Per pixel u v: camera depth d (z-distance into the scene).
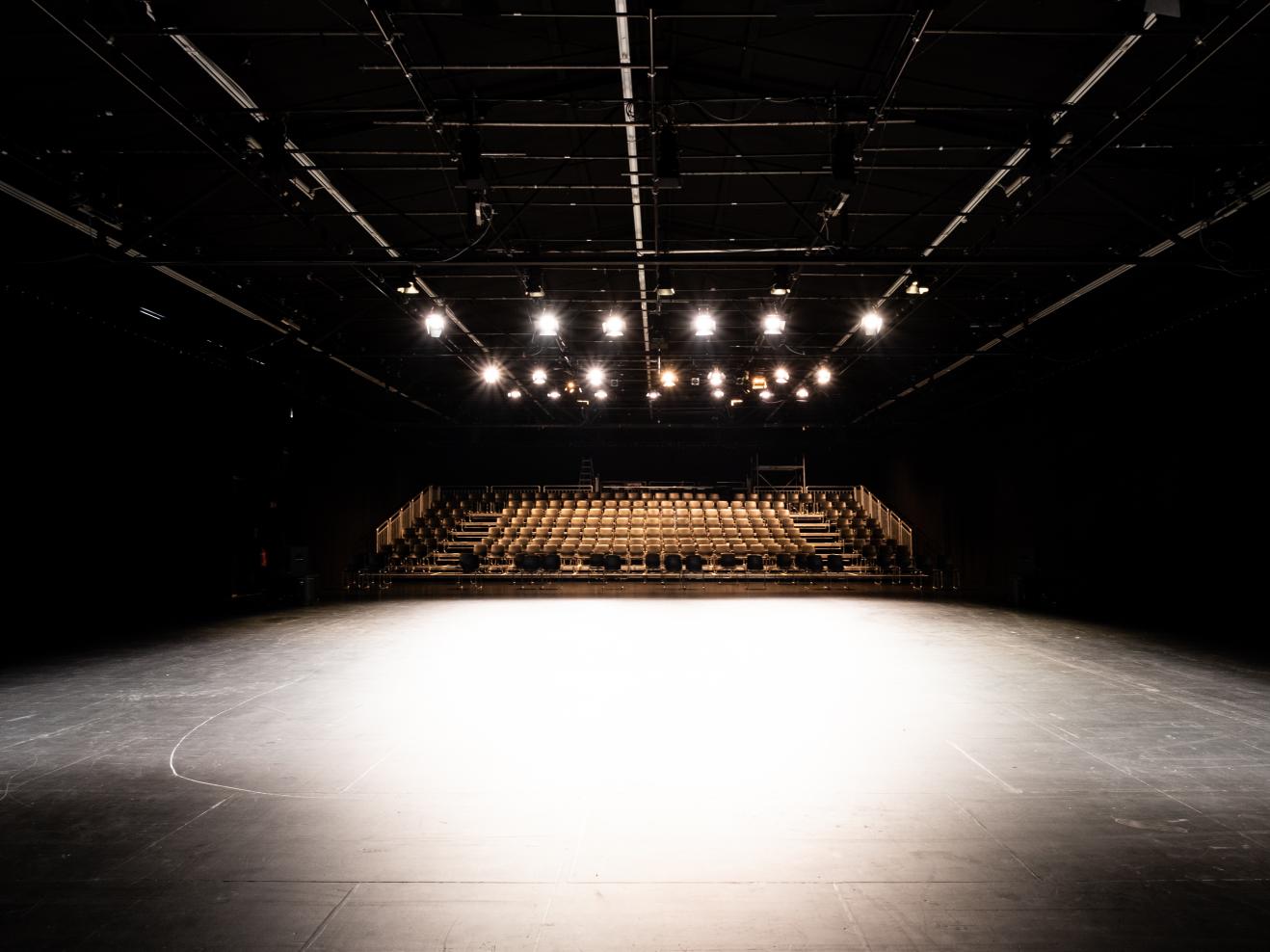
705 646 10.07
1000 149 8.51
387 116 8.03
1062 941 2.92
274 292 12.66
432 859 3.65
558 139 8.96
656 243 9.48
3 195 8.03
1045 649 9.68
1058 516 15.75
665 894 3.30
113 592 12.40
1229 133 7.89
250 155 7.99
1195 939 2.94
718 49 7.42
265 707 6.67
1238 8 5.66
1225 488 11.26
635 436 26.39
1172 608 12.55
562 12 6.71
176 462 13.90
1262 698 6.96
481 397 23.16
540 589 19.19
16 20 6.17
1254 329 10.65
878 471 26.03
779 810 4.24
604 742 5.57
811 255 9.38
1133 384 13.31
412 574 20.61
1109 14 6.30
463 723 6.12
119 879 3.45
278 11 6.31
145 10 5.91
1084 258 9.12
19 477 10.41
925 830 3.97
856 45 7.09
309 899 3.27
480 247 9.31
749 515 23.67
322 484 18.97
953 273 11.77
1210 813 4.20
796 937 2.97
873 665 8.60
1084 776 4.81
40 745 5.55
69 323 11.16
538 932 3.01
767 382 20.19
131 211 9.20
